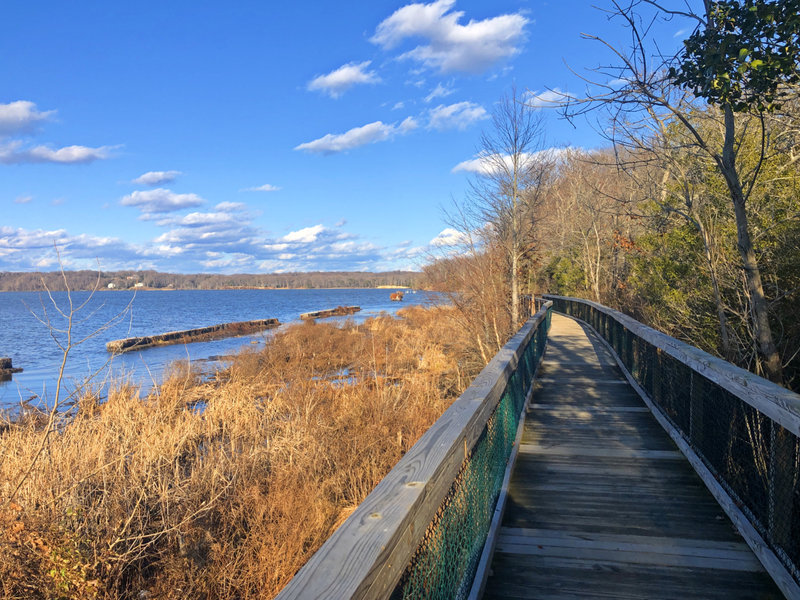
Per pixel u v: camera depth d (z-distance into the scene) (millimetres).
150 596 5734
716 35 4969
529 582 3225
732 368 4062
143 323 57656
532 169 22469
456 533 2432
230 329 45531
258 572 6102
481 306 21375
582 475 5051
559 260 37438
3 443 8328
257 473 8602
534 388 9078
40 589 5066
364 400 12219
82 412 9812
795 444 2930
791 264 8023
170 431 10055
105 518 6270
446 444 2266
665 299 12141
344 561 1263
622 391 8805
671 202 10555
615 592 3100
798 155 7496
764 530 3389
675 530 3869
